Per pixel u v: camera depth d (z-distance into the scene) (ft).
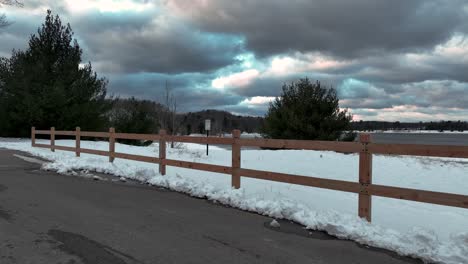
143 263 14.24
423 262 15.15
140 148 69.36
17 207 22.16
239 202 23.45
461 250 15.40
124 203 23.98
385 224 20.45
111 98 99.91
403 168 44.19
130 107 115.65
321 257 15.42
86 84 87.97
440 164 46.57
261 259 15.01
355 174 40.65
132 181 32.30
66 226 18.58
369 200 19.70
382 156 52.80
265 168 44.19
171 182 29.40
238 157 26.30
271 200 23.03
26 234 17.24
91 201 24.30
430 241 16.24
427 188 34.83
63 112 81.92
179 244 16.46
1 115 87.10
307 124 69.46
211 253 15.49
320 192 28.60
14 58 87.81
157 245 16.21
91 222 19.38
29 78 82.38
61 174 35.73
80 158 43.34
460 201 16.62
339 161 48.16
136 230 18.26
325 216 19.86
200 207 23.31
